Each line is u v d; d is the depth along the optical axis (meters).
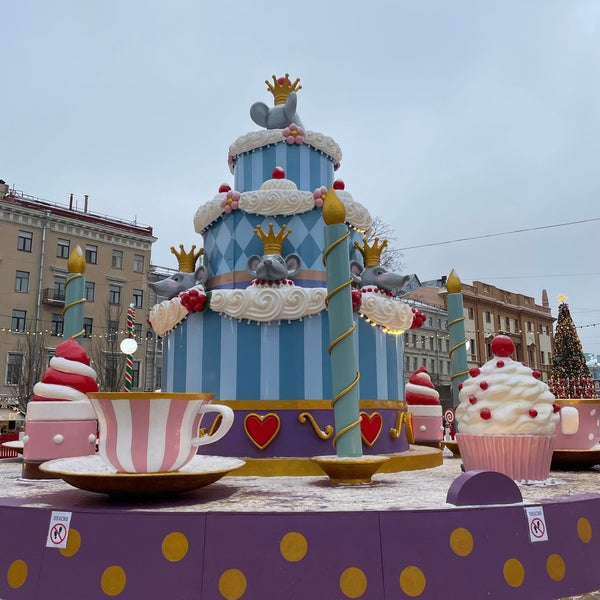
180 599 3.51
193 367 7.65
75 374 6.77
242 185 8.91
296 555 3.57
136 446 4.34
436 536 3.72
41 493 5.01
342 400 5.80
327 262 6.07
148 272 39.12
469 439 5.82
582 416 7.10
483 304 48.75
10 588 3.80
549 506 4.14
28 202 35.09
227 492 5.01
